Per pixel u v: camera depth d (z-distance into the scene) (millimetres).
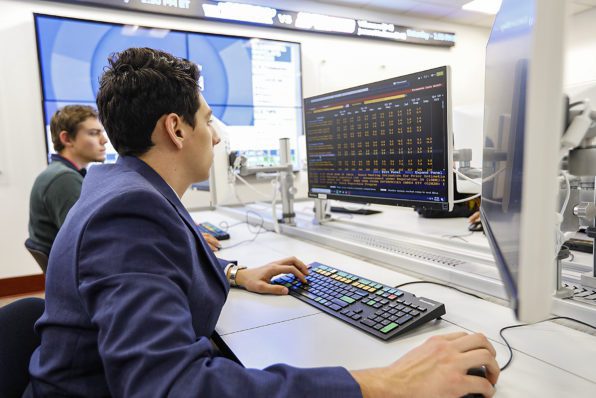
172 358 464
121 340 466
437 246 1310
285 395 467
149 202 565
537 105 322
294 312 883
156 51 724
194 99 741
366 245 1360
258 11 4078
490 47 770
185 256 583
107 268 511
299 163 2691
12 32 3172
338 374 504
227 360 511
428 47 5195
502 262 514
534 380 575
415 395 498
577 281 883
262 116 4211
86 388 575
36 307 800
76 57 3385
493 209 655
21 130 3250
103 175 680
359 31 4645
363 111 1340
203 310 686
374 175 1336
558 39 312
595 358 631
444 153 1095
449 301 900
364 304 854
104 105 709
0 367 690
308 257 1364
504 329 748
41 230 1849
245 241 1702
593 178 805
